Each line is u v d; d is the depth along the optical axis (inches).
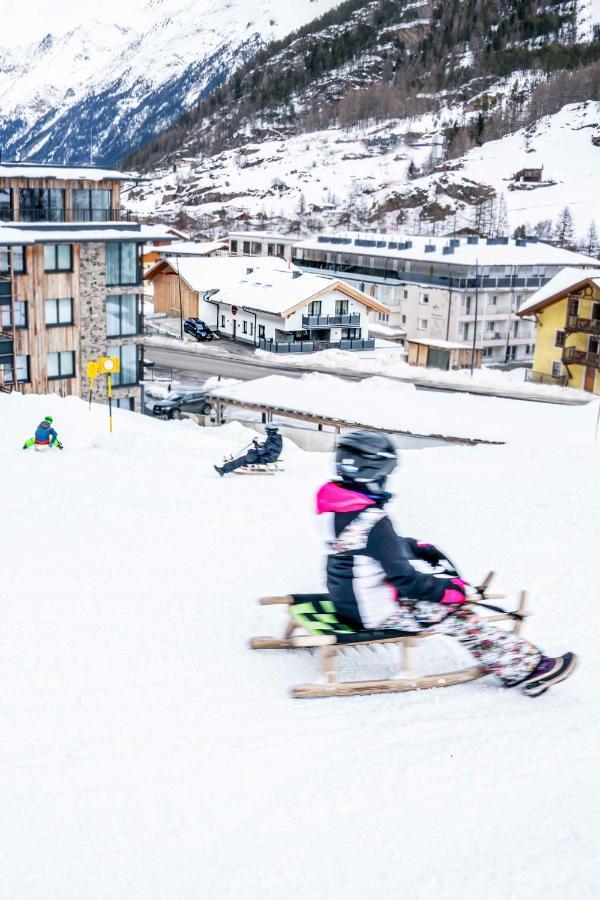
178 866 139.1
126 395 1987.0
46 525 364.8
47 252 1791.3
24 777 163.6
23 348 1796.3
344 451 196.2
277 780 166.2
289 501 433.7
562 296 2534.5
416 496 477.7
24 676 208.5
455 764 174.9
